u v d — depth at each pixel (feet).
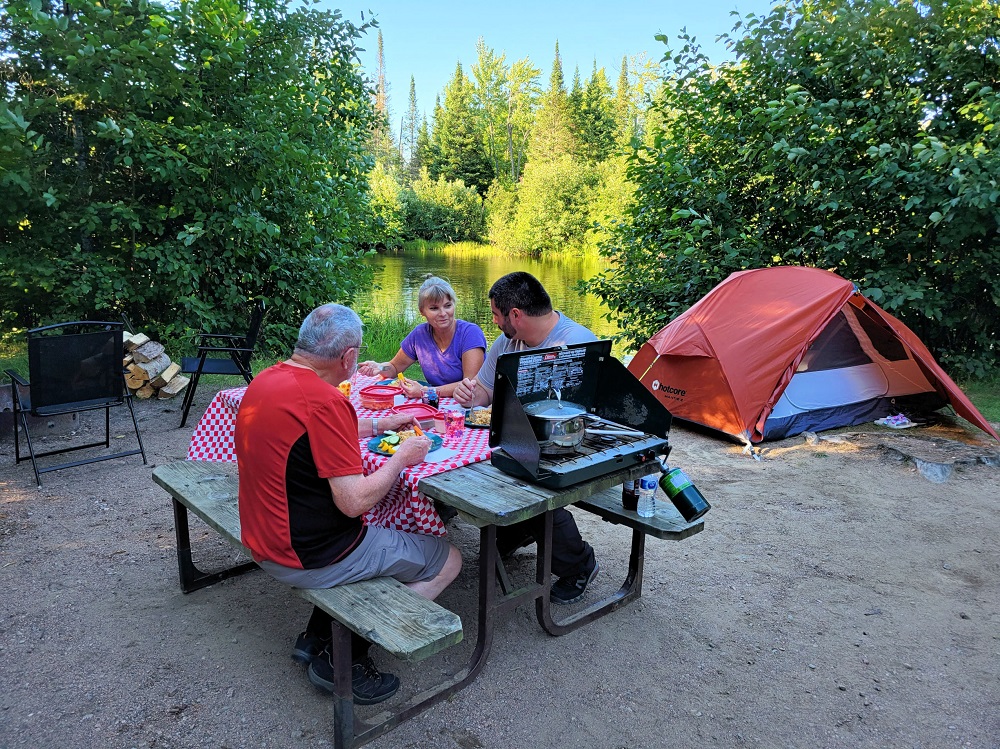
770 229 24.75
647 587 10.28
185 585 9.75
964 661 8.50
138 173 23.20
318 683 7.41
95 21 20.38
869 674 8.23
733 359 17.42
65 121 22.45
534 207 130.62
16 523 12.03
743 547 11.66
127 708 7.39
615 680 8.02
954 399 17.51
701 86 25.54
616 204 111.24
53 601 9.53
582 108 162.91
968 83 21.58
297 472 6.59
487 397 10.86
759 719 7.41
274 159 23.25
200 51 22.43
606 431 8.46
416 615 6.40
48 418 17.87
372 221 32.60
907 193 21.43
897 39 22.68
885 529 12.39
